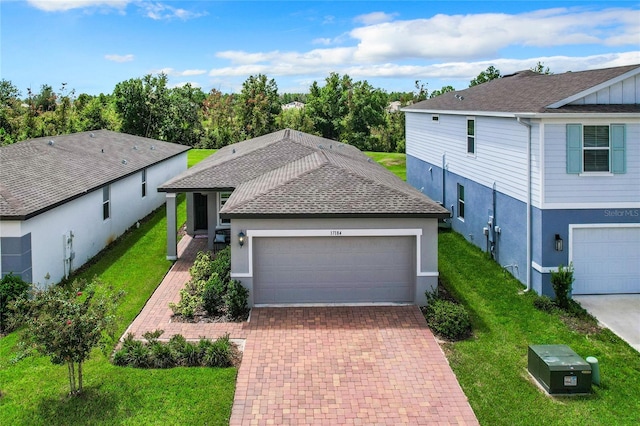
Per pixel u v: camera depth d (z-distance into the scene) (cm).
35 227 1545
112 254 2056
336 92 6775
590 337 1296
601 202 1513
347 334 1303
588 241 1534
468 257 1956
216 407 982
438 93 6925
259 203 1474
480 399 1024
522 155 1612
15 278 1417
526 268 1612
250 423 945
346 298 1509
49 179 1858
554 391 1041
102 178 2120
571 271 1476
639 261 1551
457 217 2314
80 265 1881
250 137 6369
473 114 2012
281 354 1197
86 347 969
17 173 1800
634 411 989
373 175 1916
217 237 2011
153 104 5794
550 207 1510
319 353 1202
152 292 1605
